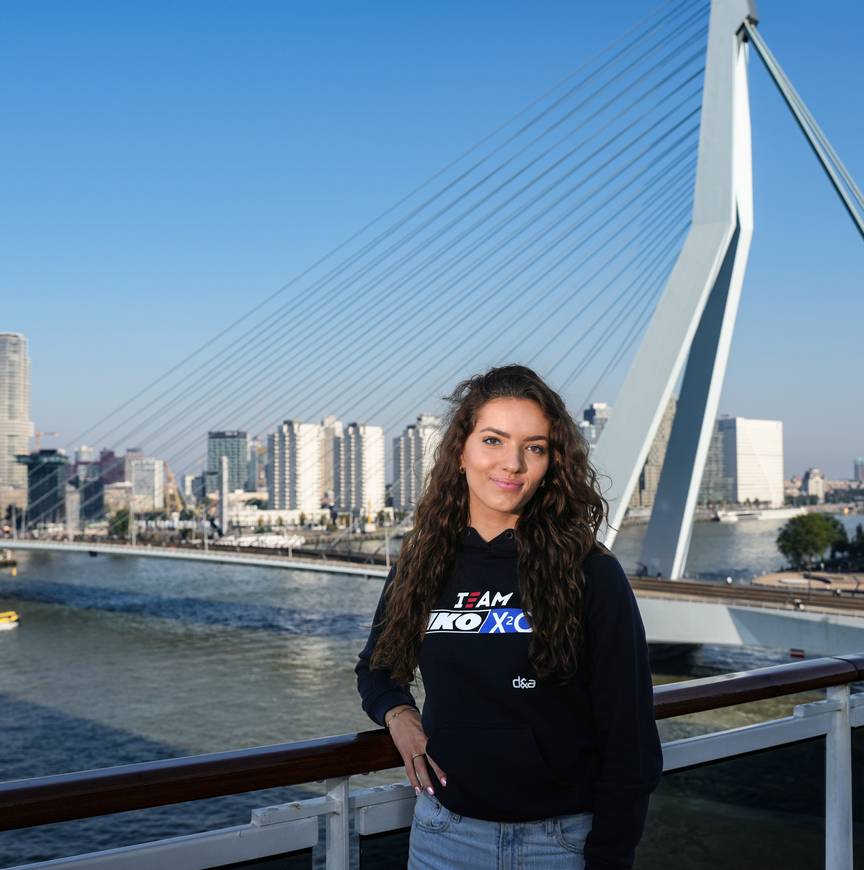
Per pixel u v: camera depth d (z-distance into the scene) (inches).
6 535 5452.8
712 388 1504.7
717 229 1348.4
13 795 63.7
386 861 80.1
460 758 69.0
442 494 75.9
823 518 3991.1
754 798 98.6
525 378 75.7
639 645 69.3
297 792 938.7
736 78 1414.9
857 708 108.5
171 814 896.3
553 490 74.2
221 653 1903.3
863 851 106.8
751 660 1664.6
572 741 68.6
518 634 68.8
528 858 68.3
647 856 92.0
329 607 2783.0
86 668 1761.8
